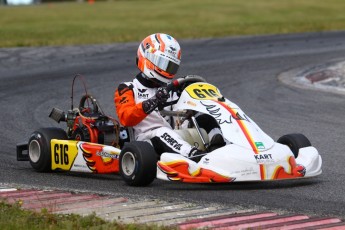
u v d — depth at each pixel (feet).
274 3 334.65
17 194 57.06
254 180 56.80
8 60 161.48
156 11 320.09
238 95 115.24
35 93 118.62
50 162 67.77
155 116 64.23
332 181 62.23
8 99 113.19
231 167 57.11
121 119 63.93
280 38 205.98
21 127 92.43
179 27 248.52
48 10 356.18
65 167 66.74
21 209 49.39
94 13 324.19
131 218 48.73
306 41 195.62
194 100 62.44
